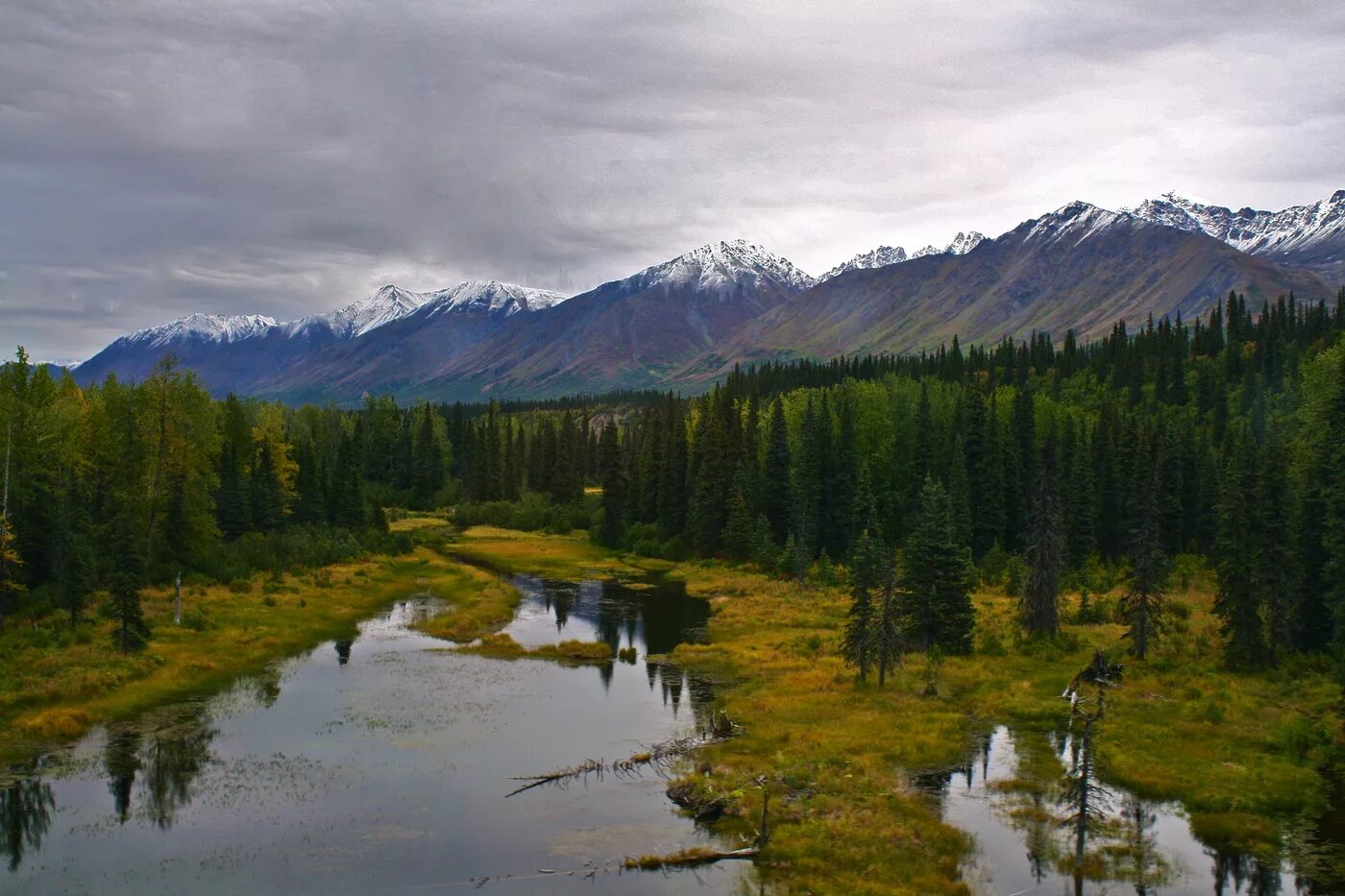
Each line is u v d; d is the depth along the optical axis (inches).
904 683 2282.2
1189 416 5295.3
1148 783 1680.6
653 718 2036.2
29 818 1473.9
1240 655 2404.0
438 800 1573.6
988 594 3663.9
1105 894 1298.0
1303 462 3068.4
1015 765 1769.2
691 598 3644.2
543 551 4938.5
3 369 2992.1
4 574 2503.7
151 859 1348.4
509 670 2439.7
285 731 1907.0
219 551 3540.8
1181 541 4212.6
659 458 5383.9
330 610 3117.6
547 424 7564.0
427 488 7066.9
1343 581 2153.1
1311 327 6752.0
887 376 6806.1
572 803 1567.4
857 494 4384.8
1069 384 6968.5
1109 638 2743.6
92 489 3400.6
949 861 1378.0
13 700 1947.6
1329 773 1740.9
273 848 1387.8
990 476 4394.7
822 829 1459.2
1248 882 1339.8
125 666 2202.3
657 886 1293.1
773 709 2084.2
